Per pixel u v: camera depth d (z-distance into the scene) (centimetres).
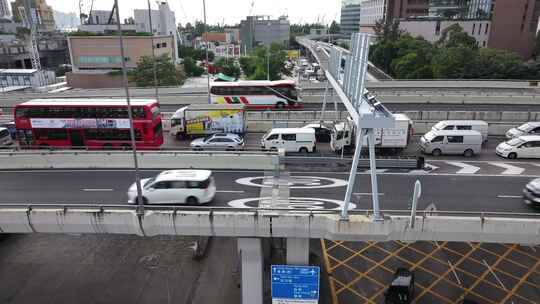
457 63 7400
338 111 4603
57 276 2464
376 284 2298
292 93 5141
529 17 9062
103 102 3544
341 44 11744
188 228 1909
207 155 2986
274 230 1881
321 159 2984
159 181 2288
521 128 3803
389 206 2327
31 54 11225
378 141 3391
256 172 2912
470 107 5181
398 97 5484
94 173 2917
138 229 1912
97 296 2294
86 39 9838
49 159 3041
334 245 2683
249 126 4428
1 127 3869
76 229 1947
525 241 1823
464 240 1861
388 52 9325
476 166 3105
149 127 3516
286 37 16038
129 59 10050
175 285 2377
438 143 3388
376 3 14938
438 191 2567
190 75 11444
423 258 2523
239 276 2431
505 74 7188
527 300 2147
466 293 2203
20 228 1945
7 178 2823
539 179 2394
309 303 1938
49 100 3619
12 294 2311
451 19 10500
